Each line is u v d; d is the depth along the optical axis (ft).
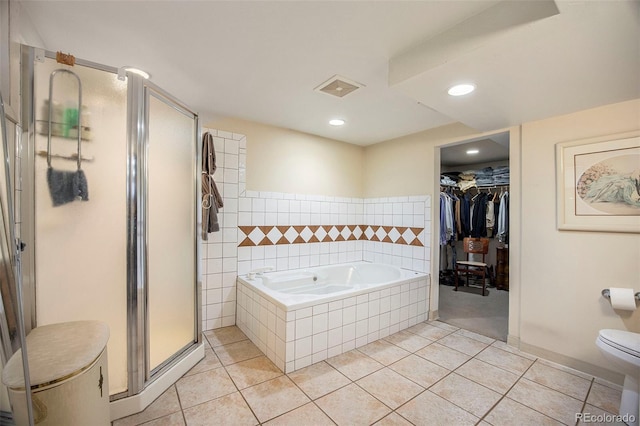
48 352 3.66
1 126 3.30
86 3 4.16
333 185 12.09
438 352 7.77
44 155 4.60
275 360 7.00
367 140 12.09
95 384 3.73
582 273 6.90
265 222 10.20
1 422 2.99
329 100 7.84
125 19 4.55
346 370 6.81
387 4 4.17
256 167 9.96
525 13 3.88
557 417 5.30
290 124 10.06
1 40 3.65
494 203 15.12
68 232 4.79
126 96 5.18
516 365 7.13
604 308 6.59
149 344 5.63
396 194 11.67
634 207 6.16
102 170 5.02
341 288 10.87
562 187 7.15
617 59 4.58
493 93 5.94
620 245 6.40
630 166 6.19
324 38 5.04
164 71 6.28
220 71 6.27
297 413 5.30
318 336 7.15
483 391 6.05
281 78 6.58
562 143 7.14
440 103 6.49
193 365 6.85
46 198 4.63
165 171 6.08
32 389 3.09
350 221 12.69
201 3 4.18
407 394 5.91
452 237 14.78
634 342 5.20
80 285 4.89
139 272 5.29
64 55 4.61
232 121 9.44
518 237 8.05
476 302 12.47
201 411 5.31
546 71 4.99
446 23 4.59
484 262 15.03
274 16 4.47
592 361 6.72
